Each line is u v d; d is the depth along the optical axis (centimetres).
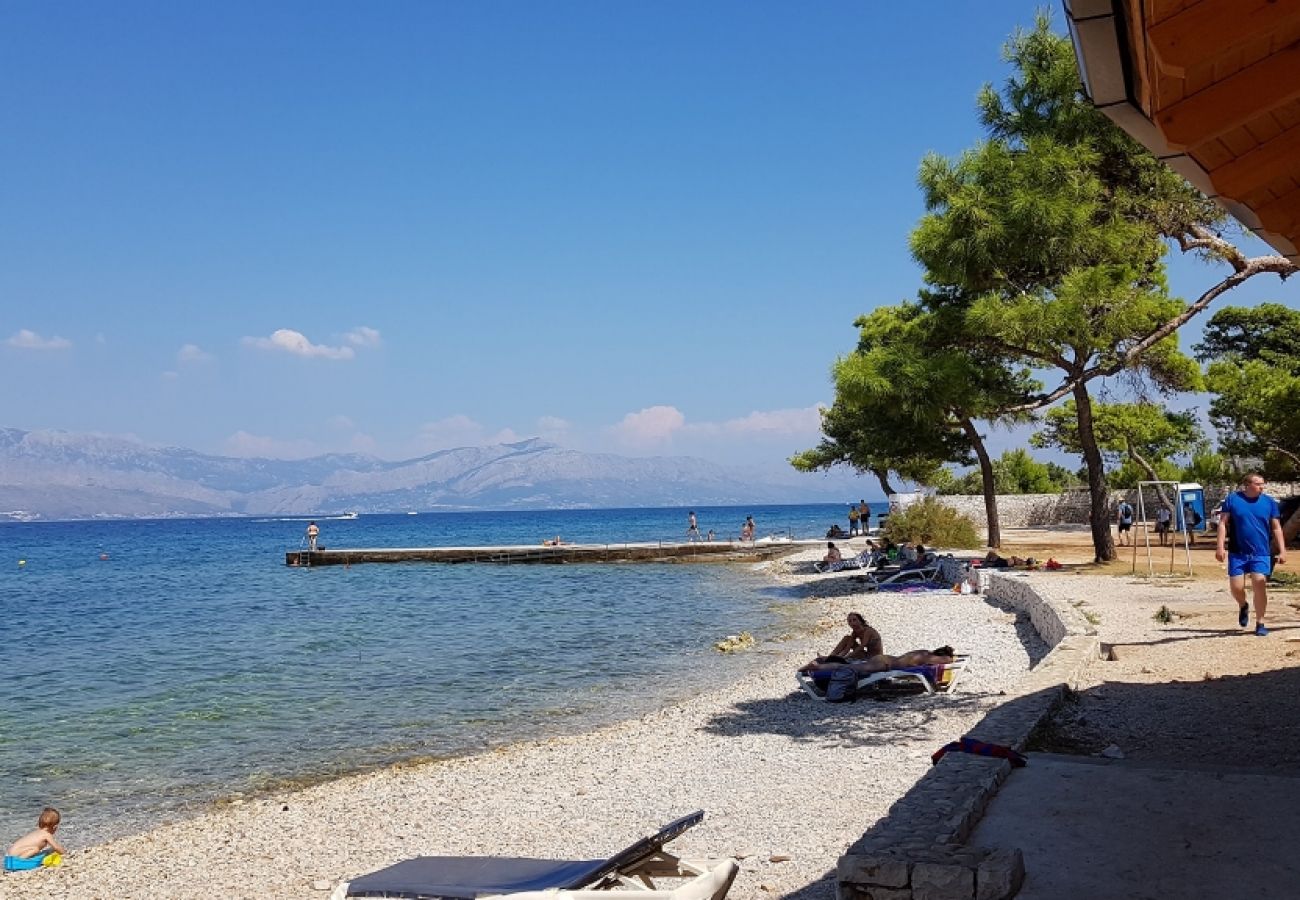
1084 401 2708
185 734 1470
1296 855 508
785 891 624
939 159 1814
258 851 899
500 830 883
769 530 9950
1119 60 301
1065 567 2739
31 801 1150
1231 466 4575
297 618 3138
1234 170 390
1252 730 833
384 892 503
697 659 1994
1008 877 461
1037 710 873
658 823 843
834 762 991
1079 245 1474
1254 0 259
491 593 3853
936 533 4009
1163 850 524
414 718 1521
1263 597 1301
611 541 8712
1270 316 5409
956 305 2631
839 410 5044
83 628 3073
